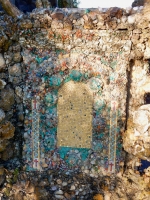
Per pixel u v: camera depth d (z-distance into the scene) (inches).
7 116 84.5
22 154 87.7
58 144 86.5
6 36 80.9
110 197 83.2
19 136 88.0
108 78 80.8
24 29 81.7
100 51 80.0
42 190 84.9
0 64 81.3
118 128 82.4
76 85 83.4
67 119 85.3
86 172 85.8
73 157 86.3
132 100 82.4
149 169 81.1
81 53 81.0
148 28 76.1
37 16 80.4
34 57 83.1
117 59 79.7
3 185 85.0
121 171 83.5
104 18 77.5
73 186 85.5
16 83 84.9
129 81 82.1
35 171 87.5
